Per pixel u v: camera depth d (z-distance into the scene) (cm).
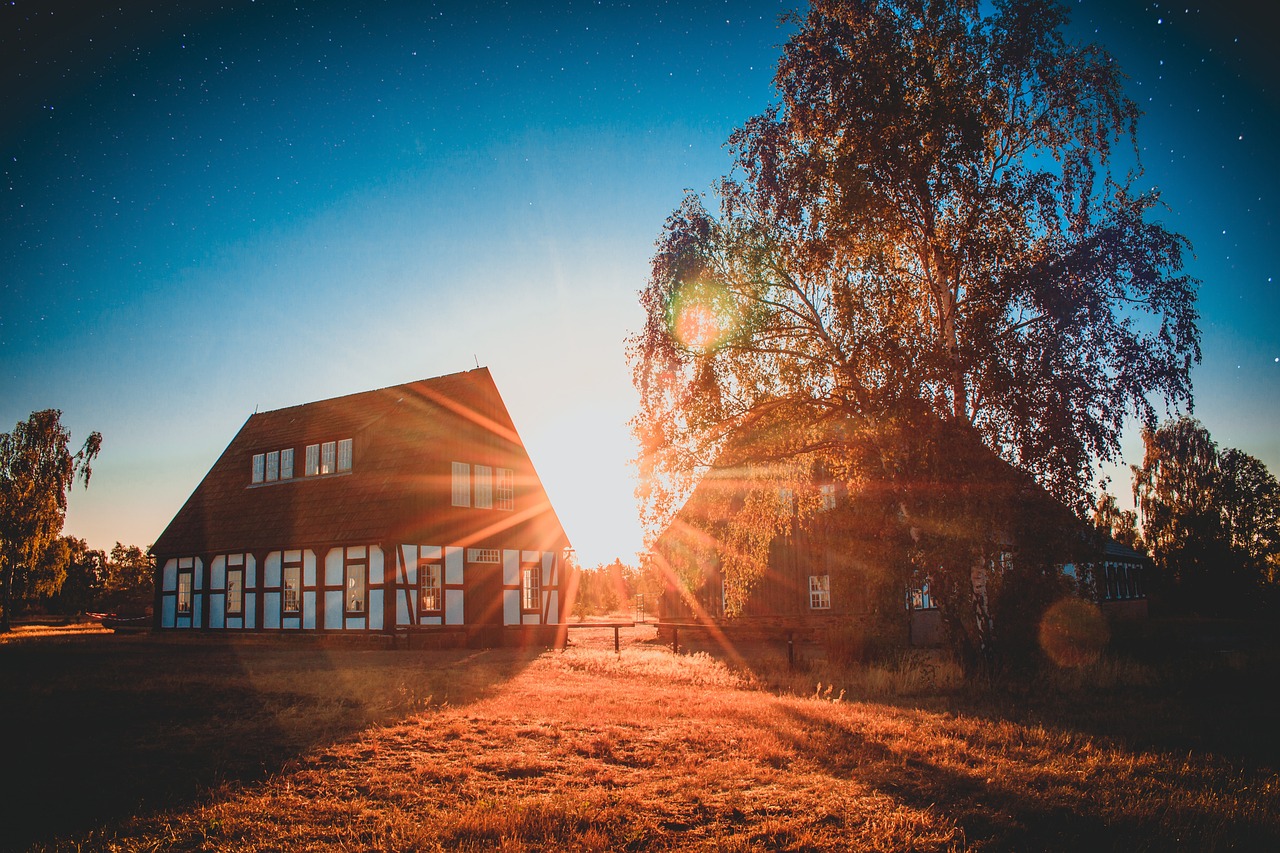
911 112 1617
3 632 4672
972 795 737
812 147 1772
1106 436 1564
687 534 1980
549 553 3500
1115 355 1580
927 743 964
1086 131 1723
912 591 1792
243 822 654
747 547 2008
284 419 3803
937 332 1700
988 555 1605
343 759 872
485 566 3209
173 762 846
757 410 1847
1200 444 5669
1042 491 1552
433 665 2089
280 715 1122
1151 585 5644
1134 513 6034
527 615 3356
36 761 837
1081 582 1673
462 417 3231
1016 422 1537
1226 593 5450
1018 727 1064
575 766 848
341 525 3008
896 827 642
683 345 1836
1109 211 1686
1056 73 1702
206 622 3356
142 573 8119
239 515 3416
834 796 729
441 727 1047
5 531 5134
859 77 1678
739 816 675
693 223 1850
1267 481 5509
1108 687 1512
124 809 687
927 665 1745
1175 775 815
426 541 2998
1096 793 746
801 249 1734
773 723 1103
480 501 3253
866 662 1823
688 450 1864
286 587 3120
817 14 1802
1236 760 880
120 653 2436
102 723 1045
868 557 1705
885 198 1681
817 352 1819
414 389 3491
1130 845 611
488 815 656
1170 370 1566
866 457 1719
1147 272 1586
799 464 1984
